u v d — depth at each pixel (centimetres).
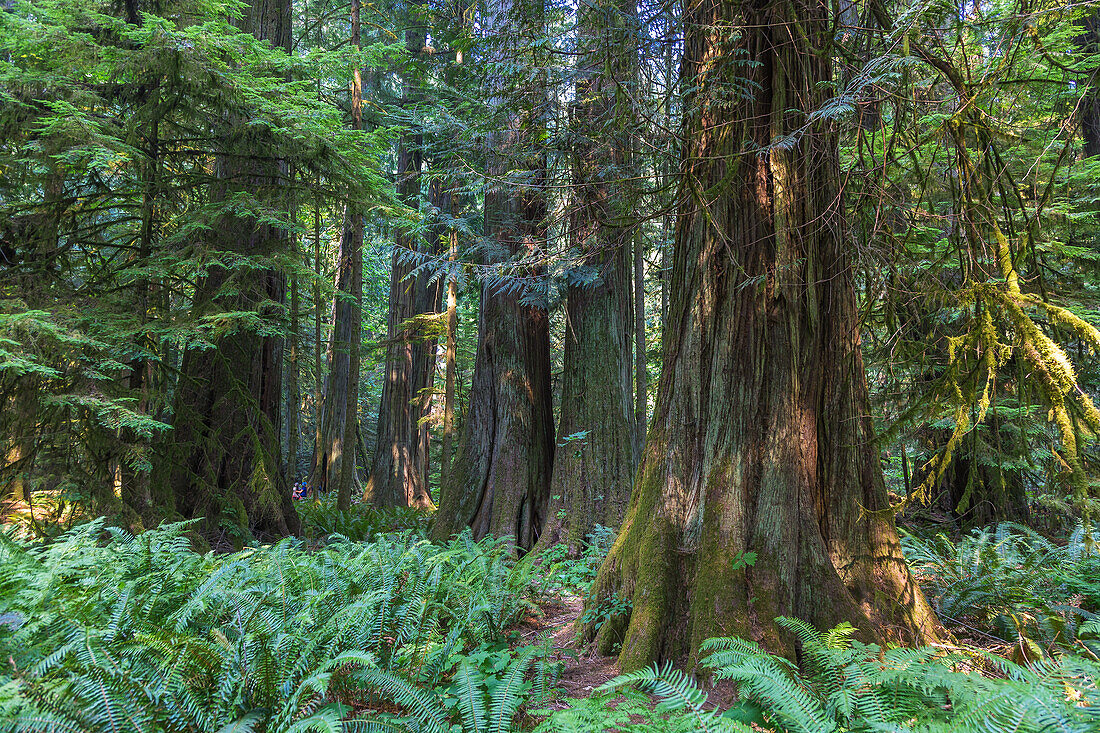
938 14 333
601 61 487
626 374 820
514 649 432
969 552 491
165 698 292
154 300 701
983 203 371
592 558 672
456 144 663
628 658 375
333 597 438
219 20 743
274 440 843
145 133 725
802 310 398
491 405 859
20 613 353
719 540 385
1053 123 495
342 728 284
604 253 760
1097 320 585
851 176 431
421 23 1202
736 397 402
